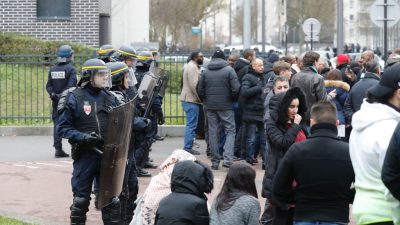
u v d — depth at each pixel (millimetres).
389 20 20328
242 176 7270
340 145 6738
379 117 6121
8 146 17469
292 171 6848
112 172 9031
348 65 16359
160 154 16547
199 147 17594
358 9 99500
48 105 20578
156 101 13602
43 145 17609
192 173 7137
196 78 15773
